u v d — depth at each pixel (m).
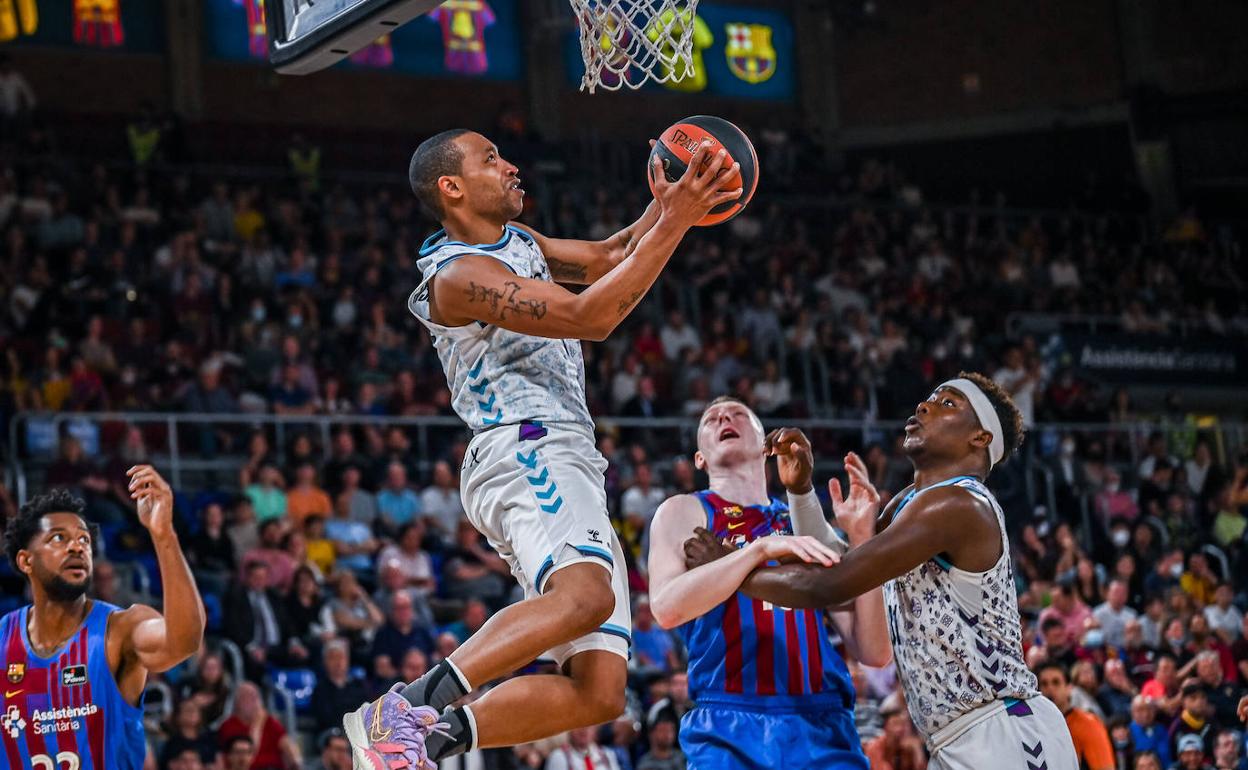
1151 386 19.83
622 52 4.17
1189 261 23.19
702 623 4.93
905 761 8.30
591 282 4.39
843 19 25.58
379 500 12.84
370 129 22.20
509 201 3.98
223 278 15.71
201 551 11.41
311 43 4.44
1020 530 14.37
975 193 23.94
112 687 4.31
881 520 4.56
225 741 9.14
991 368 18.25
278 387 14.14
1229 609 12.29
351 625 10.96
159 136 19.22
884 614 4.94
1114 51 25.20
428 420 13.88
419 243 18.77
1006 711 4.09
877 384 16.98
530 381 3.89
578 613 3.66
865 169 24.08
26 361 14.32
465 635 11.02
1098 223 23.66
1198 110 24.70
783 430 4.69
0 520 11.30
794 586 4.07
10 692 4.27
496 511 3.86
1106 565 14.18
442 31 22.91
